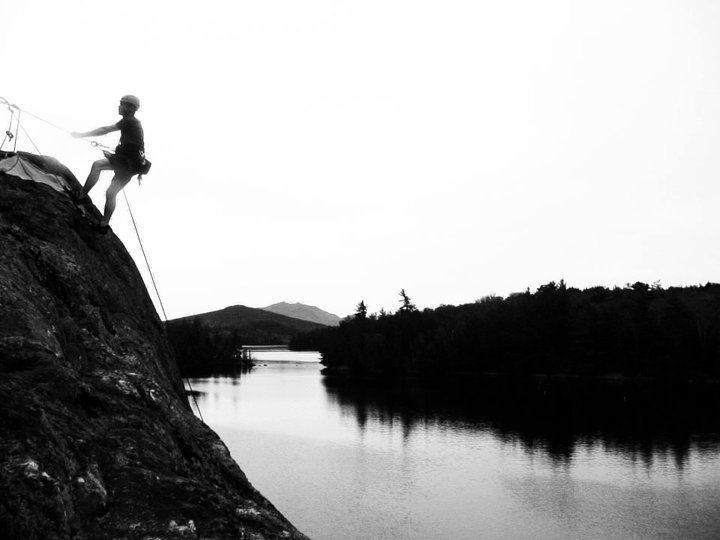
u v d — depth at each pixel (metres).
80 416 6.15
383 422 64.62
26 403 5.38
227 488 8.36
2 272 7.15
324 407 78.38
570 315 131.12
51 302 7.77
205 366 165.50
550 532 29.48
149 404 7.85
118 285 10.15
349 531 29.27
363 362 150.00
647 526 30.47
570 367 125.06
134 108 9.98
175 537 5.25
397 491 36.59
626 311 136.75
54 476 4.85
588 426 61.22
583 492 36.62
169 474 6.21
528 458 46.41
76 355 7.58
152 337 10.77
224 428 60.50
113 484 5.55
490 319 143.38
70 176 10.91
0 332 6.31
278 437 55.28
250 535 5.78
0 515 4.29
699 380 109.06
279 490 36.72
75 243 9.33
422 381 123.94
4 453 4.68
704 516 32.00
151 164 10.30
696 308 137.38
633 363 117.62
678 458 46.34
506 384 111.88
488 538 28.56
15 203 9.05
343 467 42.91
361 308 182.25
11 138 9.69
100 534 4.94
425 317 171.62
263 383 120.94
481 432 58.22
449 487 37.72
